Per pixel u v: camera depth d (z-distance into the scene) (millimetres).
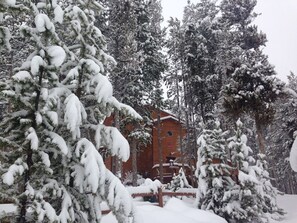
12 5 5422
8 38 5773
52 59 5512
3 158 5301
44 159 5301
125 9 23047
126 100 22094
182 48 28953
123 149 6078
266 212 15039
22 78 5180
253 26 25953
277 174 47094
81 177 5676
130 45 21578
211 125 24859
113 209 5816
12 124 5551
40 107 5520
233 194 13836
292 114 23766
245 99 18469
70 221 5324
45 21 5570
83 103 6562
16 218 5176
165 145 34188
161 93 26219
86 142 5777
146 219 9594
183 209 12266
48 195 5598
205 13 32656
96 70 6070
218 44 27031
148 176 33094
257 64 19422
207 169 14352
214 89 26781
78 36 6191
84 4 6582
